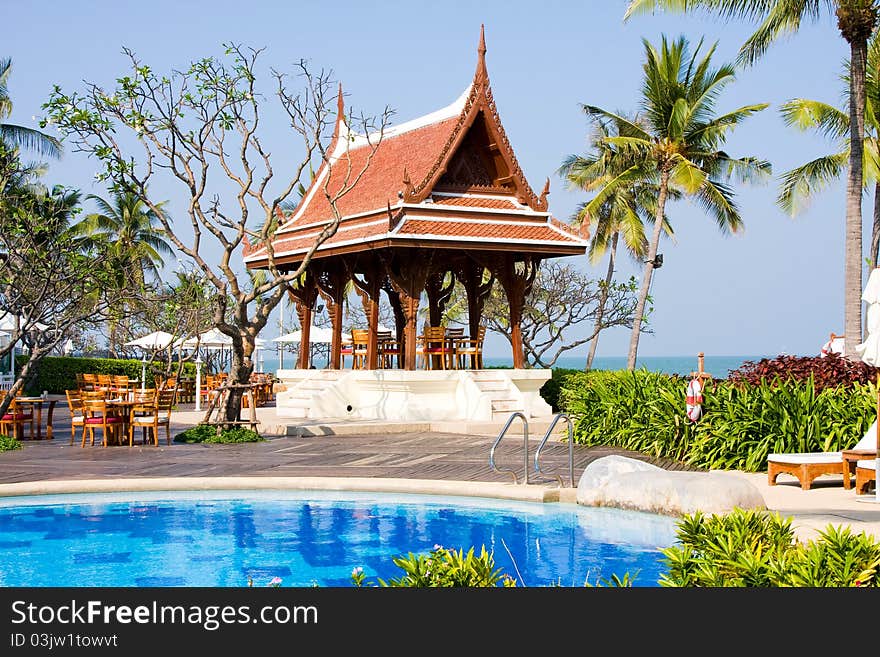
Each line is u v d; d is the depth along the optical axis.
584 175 47.94
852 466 15.41
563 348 47.91
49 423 24.64
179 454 20.58
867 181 37.03
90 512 14.66
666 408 20.08
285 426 25.80
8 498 15.49
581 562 11.22
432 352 31.31
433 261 29.73
